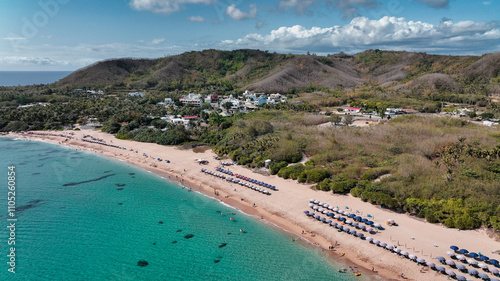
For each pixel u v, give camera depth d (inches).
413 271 2016.5
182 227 2657.5
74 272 2055.9
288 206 2987.2
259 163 4020.7
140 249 2326.5
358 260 2171.5
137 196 3324.3
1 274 2014.0
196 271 2073.1
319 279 1982.0
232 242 2426.2
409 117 5831.7
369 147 4156.0
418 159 3528.5
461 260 2052.2
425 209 2596.0
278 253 2274.9
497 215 2413.9
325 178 3380.9
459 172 3097.9
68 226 2650.1
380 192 2910.9
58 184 3651.6
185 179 3878.0
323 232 2527.1
